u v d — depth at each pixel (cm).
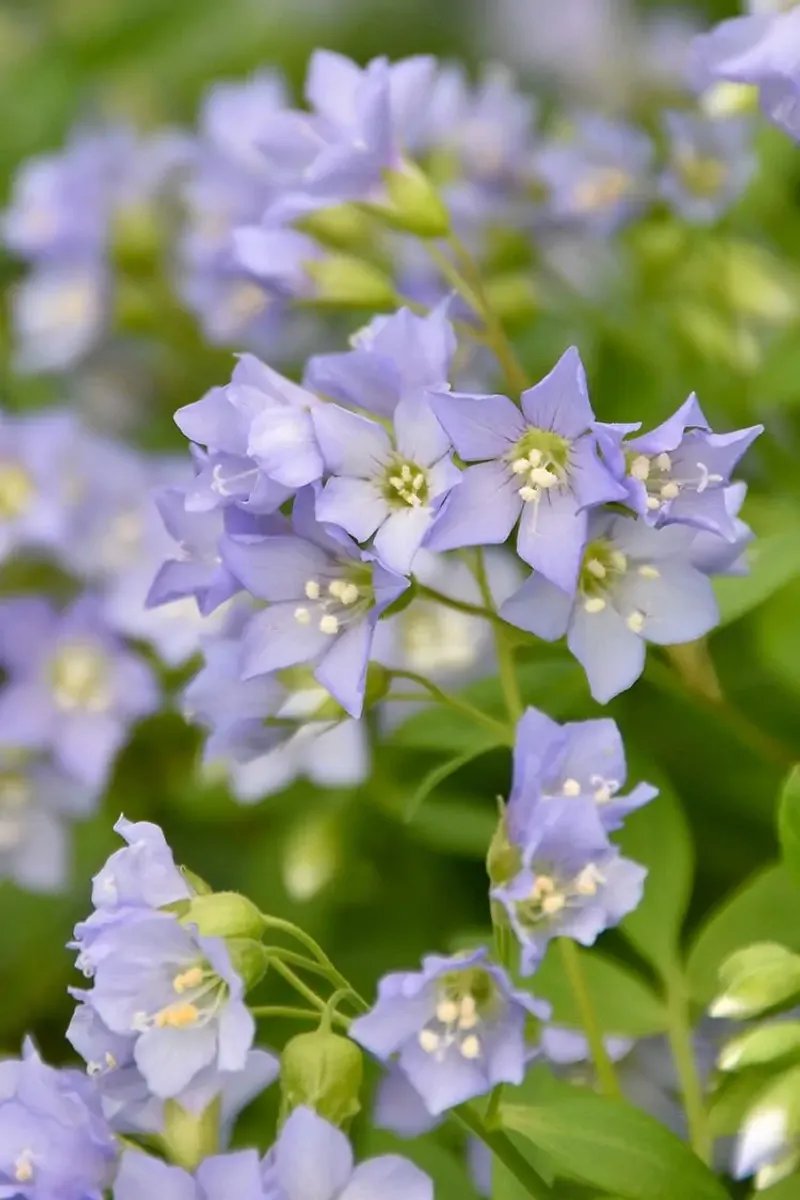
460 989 33
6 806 42
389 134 37
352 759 40
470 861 41
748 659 41
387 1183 33
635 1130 34
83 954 33
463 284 38
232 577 34
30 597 42
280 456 33
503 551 41
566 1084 36
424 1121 37
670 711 40
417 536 33
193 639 41
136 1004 33
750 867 40
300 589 34
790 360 41
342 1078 33
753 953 34
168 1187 32
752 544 37
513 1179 35
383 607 34
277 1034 40
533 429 33
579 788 34
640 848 37
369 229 40
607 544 34
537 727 33
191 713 36
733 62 37
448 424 33
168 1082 33
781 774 40
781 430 42
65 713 42
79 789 42
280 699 36
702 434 33
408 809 36
